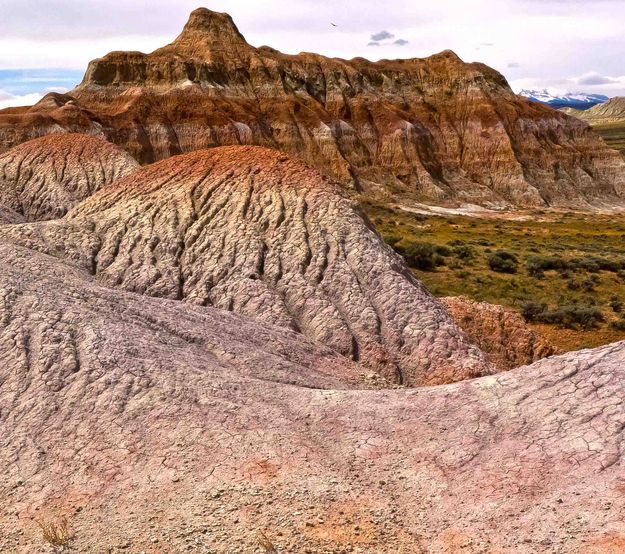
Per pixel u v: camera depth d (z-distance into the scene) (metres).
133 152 97.25
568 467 10.52
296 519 10.30
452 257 50.47
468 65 123.44
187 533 10.20
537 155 109.88
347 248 24.81
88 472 11.86
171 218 26.67
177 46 120.00
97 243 26.19
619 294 42.88
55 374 13.99
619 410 11.18
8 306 15.69
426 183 104.00
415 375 20.83
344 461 11.82
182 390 13.57
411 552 9.64
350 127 109.62
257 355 16.88
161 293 23.88
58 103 105.19
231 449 11.97
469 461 11.30
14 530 10.81
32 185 44.38
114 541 10.25
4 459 12.37
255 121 105.50
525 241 66.69
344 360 19.91
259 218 26.28
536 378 12.70
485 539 9.63
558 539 9.25
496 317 26.95
